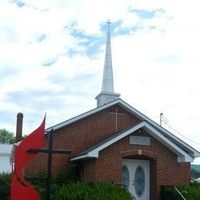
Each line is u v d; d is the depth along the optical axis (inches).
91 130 1040.8
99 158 878.4
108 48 1307.8
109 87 1269.7
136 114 1068.5
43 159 994.7
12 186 678.5
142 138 915.4
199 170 2829.7
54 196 782.5
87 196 725.3
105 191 756.0
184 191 863.1
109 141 876.6
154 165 923.4
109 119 1058.7
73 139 1023.6
